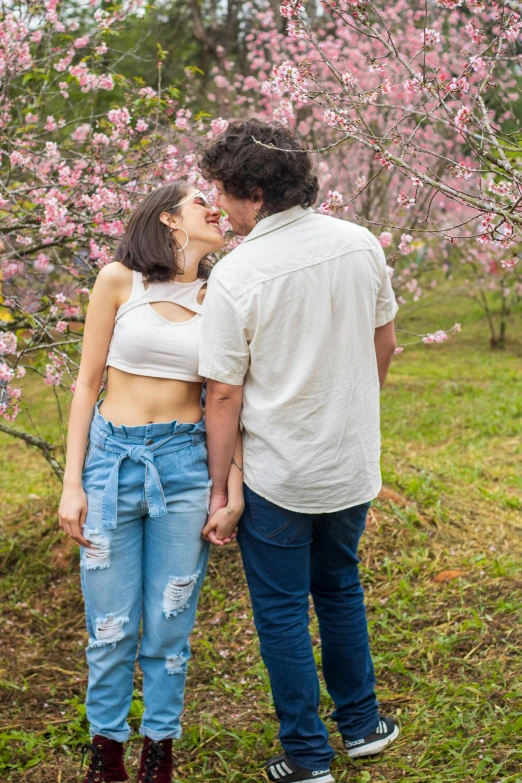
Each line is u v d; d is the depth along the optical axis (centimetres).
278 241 197
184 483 204
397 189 832
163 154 381
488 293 1293
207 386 204
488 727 235
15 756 249
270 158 195
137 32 1034
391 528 395
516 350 1020
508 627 298
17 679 305
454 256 972
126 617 206
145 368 204
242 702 277
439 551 381
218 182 203
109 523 201
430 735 236
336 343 200
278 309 195
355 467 206
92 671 209
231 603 355
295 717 210
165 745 210
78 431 207
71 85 466
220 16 1295
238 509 207
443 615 318
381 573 362
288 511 206
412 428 673
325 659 229
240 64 1215
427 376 883
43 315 354
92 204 330
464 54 260
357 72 780
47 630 354
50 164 371
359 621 226
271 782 220
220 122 361
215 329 196
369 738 227
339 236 200
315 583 226
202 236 209
